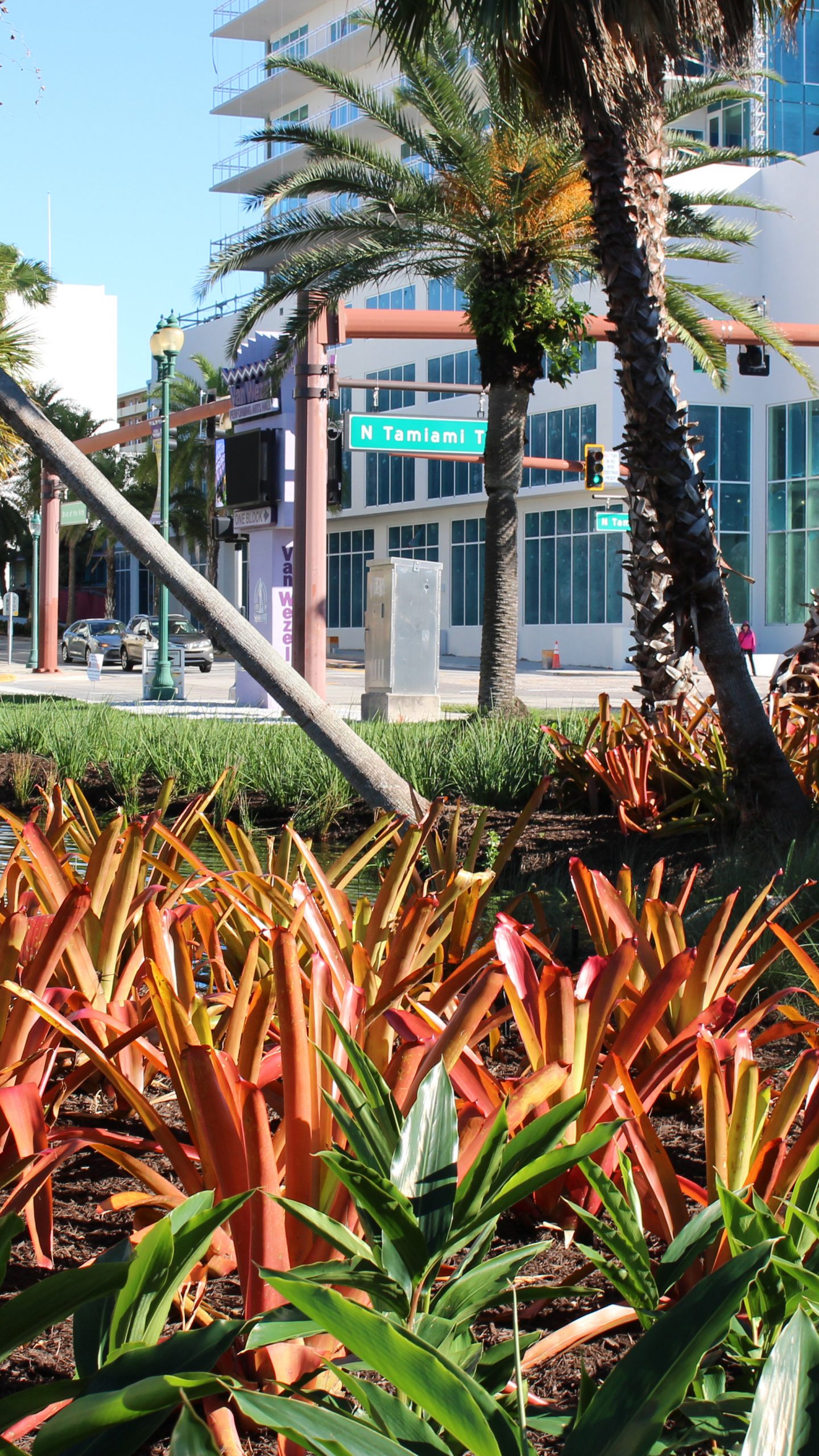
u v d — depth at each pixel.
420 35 7.63
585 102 6.81
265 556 21.12
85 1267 1.33
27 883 3.61
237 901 2.88
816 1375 1.28
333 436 16.58
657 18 6.61
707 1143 2.16
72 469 4.93
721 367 18.59
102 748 12.46
